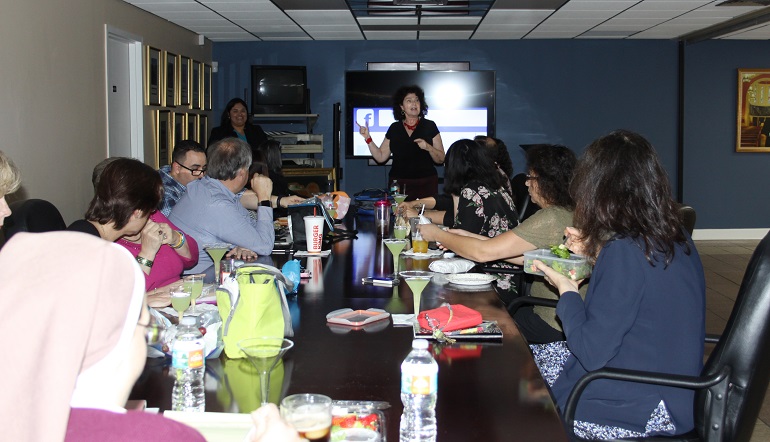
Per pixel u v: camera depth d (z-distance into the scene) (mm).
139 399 1444
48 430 711
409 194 6125
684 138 8961
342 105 8883
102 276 791
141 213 2389
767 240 1717
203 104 8352
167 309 2041
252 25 7574
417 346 1362
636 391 1780
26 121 4695
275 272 1816
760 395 1732
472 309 2102
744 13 7004
